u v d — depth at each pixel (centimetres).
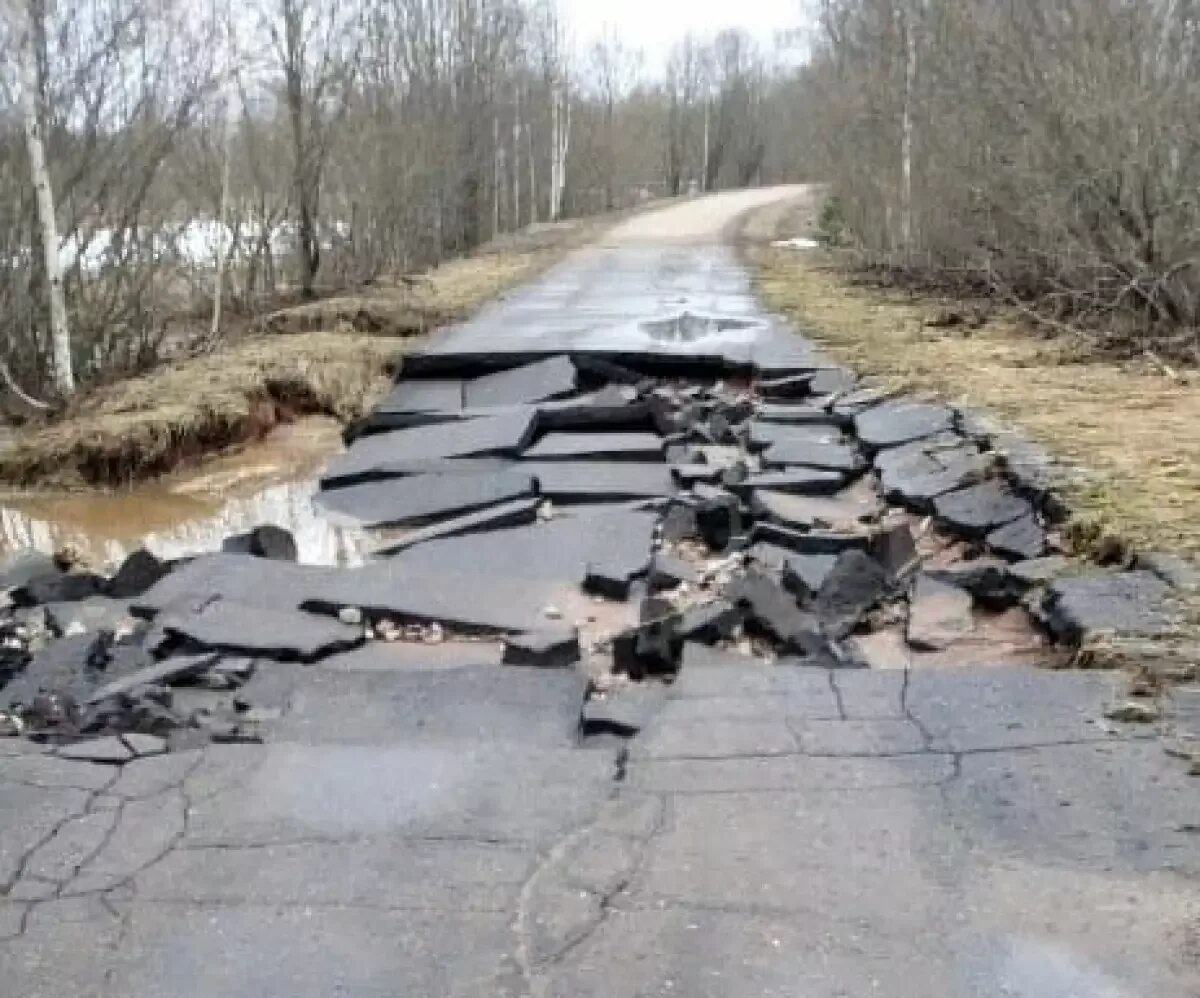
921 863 341
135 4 1484
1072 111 1250
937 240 1861
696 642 559
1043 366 1137
